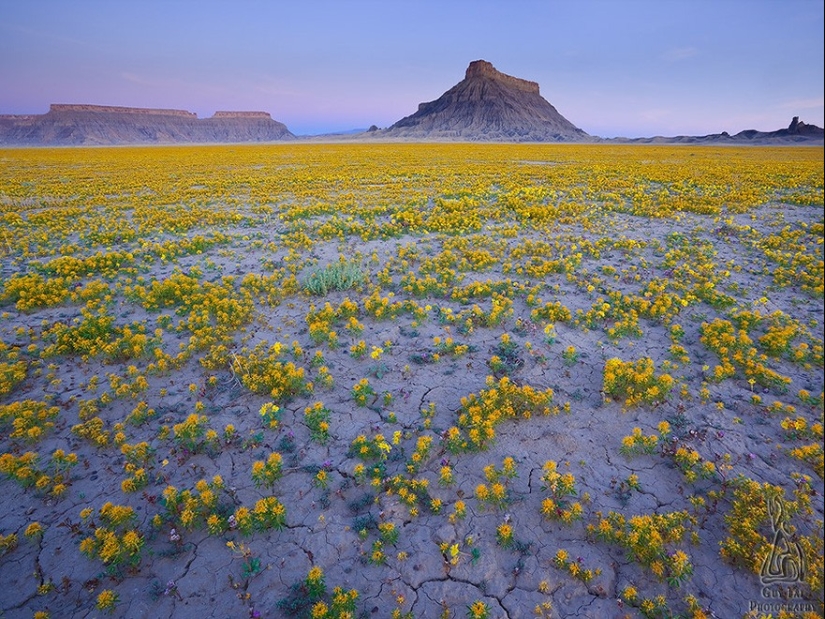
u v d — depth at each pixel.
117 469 1.87
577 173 11.45
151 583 1.44
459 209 6.41
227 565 1.50
